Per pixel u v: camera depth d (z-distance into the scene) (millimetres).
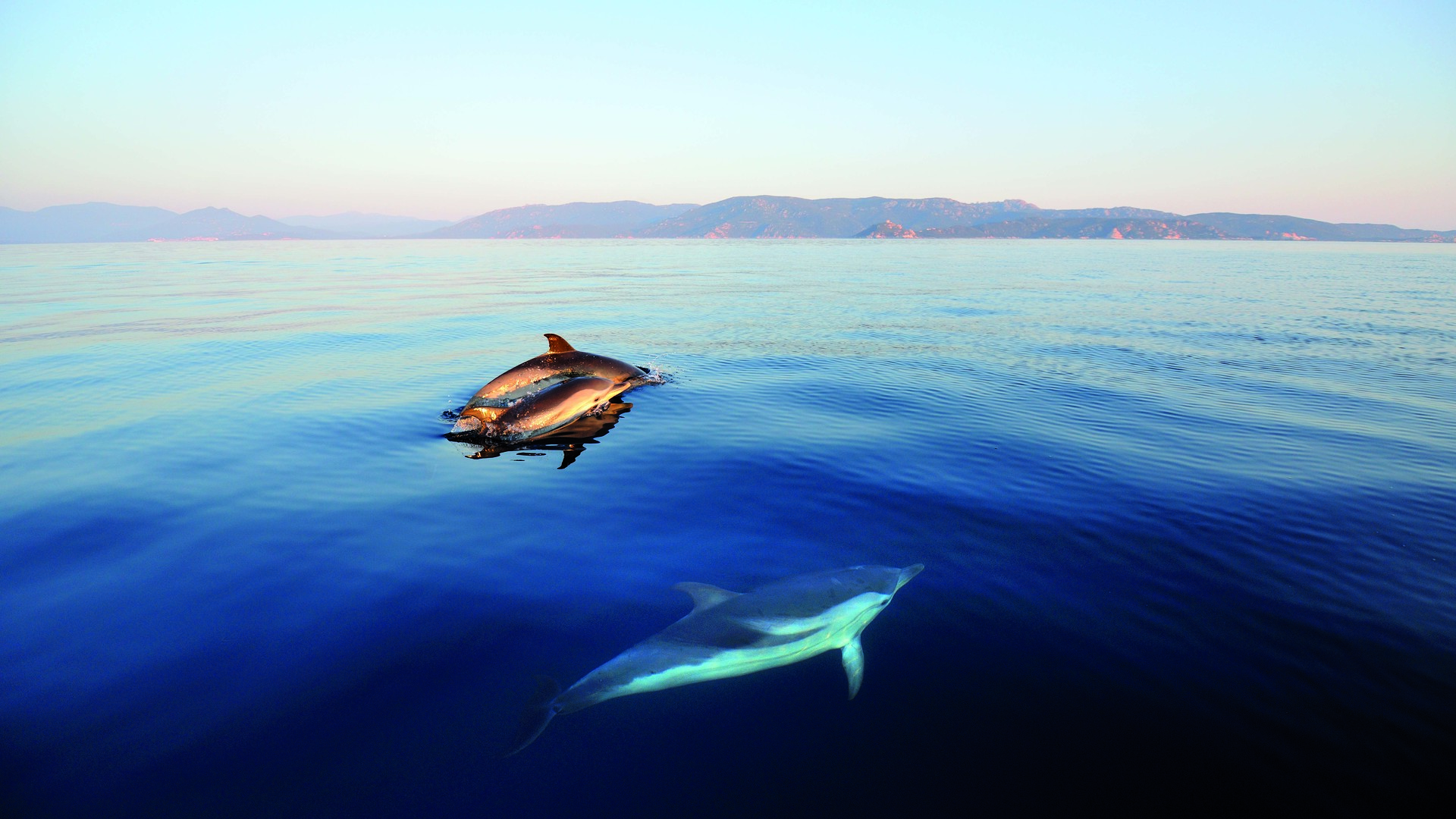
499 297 41188
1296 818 3938
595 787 4191
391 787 4129
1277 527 7949
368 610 6082
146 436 11828
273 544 7516
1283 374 17547
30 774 4137
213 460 10594
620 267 79312
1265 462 10367
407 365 18906
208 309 33781
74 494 9023
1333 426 12469
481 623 5883
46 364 18688
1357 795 4090
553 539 7645
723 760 4438
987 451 10875
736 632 5523
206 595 6375
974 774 4312
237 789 4074
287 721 4652
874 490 9148
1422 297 40594
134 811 3891
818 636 5664
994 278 59469
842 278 59906
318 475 9859
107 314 31109
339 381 16594
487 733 4602
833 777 4305
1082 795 4133
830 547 7434
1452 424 12664
